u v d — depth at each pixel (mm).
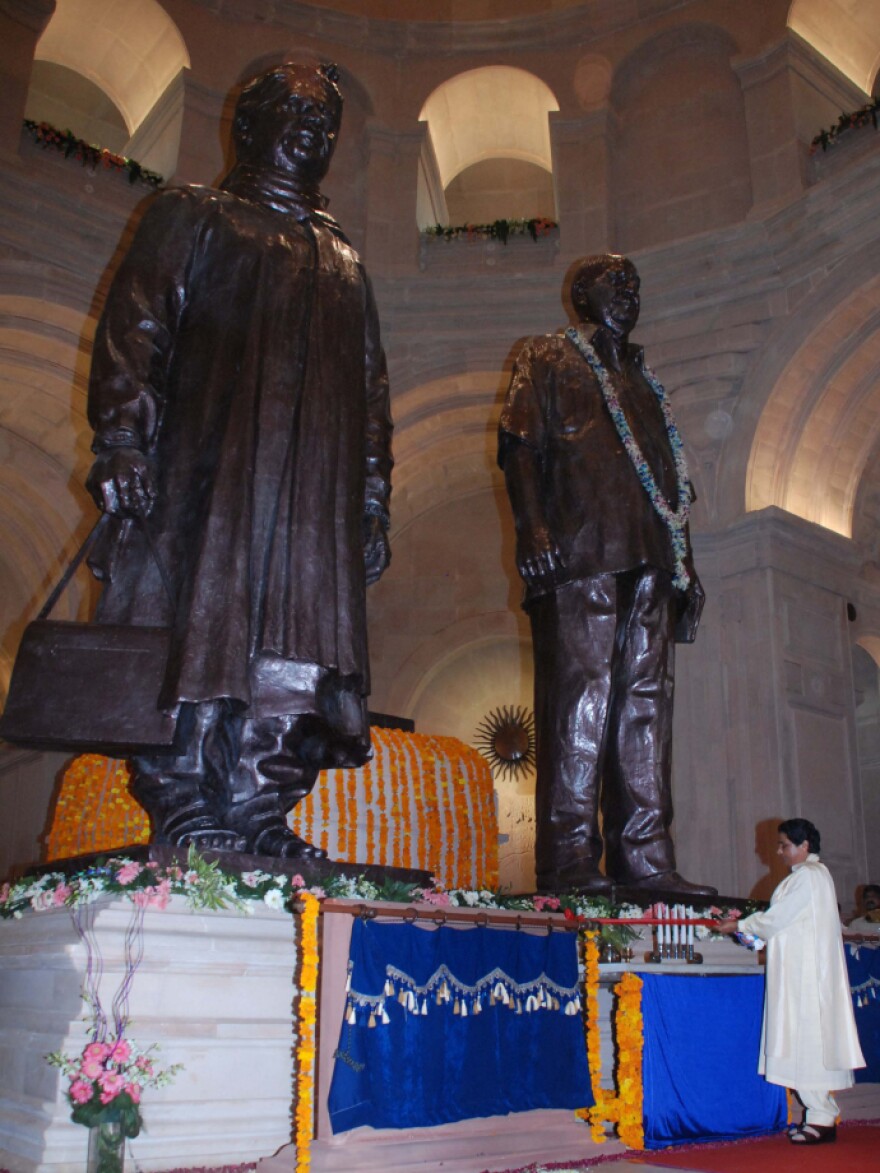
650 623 7422
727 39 16062
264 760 5359
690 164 15977
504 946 4902
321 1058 4344
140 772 5230
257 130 6508
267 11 16453
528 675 17359
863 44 16172
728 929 5848
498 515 17766
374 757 7391
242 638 5172
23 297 13336
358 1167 4199
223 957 4504
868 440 15000
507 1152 4633
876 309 13797
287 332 5836
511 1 17141
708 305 14867
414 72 16953
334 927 4473
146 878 4461
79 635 5039
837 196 13852
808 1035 5492
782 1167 4766
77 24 16391
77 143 14180
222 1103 4371
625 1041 5219
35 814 14750
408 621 17438
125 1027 4199
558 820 7012
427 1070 4516
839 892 13148
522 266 15883
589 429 7547
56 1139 4004
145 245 5848
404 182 16281
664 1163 4828
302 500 5590
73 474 15797
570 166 16250
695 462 14523
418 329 15523
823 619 14289
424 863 7297
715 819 13273
